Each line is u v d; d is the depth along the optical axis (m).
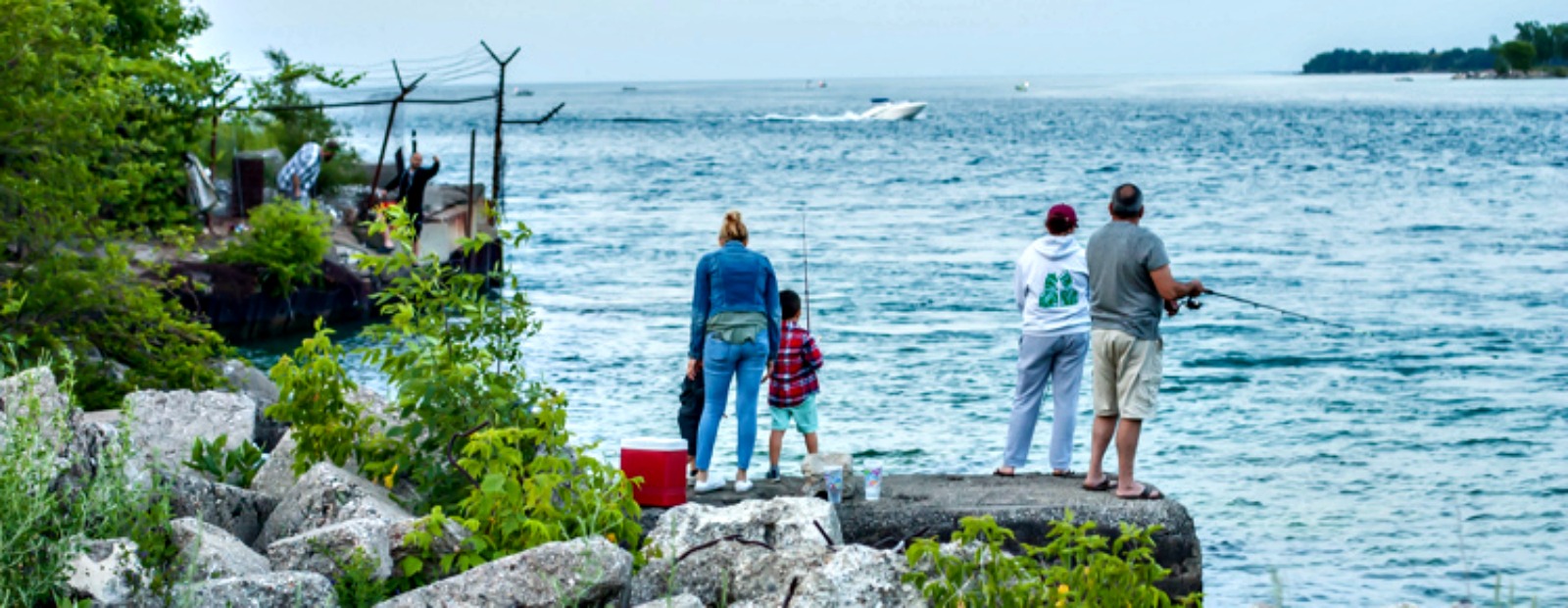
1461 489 29.97
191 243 34.66
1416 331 51.81
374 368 40.94
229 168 66.19
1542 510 28.16
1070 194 127.81
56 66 28.36
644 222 98.62
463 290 17.44
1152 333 18.67
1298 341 49.38
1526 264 73.31
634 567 13.76
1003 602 12.60
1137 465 31.94
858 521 18.20
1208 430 35.78
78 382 27.28
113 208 35.59
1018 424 20.66
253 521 15.12
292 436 16.72
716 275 19.22
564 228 93.62
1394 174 152.25
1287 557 25.09
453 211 63.06
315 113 78.88
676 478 17.81
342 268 54.09
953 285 64.62
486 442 14.85
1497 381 42.59
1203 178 148.00
